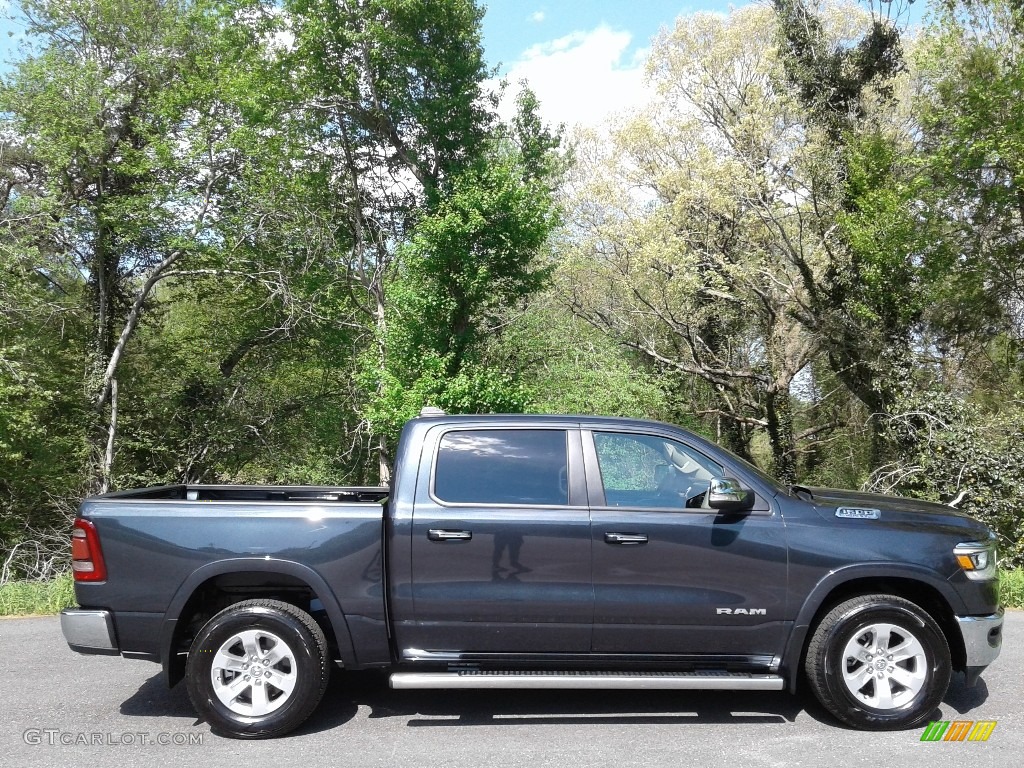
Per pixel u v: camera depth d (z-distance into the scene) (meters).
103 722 4.93
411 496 4.84
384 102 20.27
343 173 21.94
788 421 26.16
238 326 24.09
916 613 4.69
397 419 18.11
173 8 21.16
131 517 4.74
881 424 18.56
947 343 18.97
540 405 19.17
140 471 22.70
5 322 18.23
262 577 4.93
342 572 4.74
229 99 19.59
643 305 25.31
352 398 22.92
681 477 4.99
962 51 17.33
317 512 4.81
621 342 24.23
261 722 4.60
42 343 20.08
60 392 20.44
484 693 5.43
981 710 5.02
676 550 4.74
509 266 18.50
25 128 19.34
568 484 4.89
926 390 17.36
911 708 4.65
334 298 22.25
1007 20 17.19
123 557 4.70
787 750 4.38
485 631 4.76
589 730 4.71
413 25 19.52
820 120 20.23
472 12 20.03
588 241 24.83
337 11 19.34
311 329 23.02
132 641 4.69
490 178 18.08
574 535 4.75
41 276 20.34
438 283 18.45
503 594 4.73
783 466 25.81
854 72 19.98
